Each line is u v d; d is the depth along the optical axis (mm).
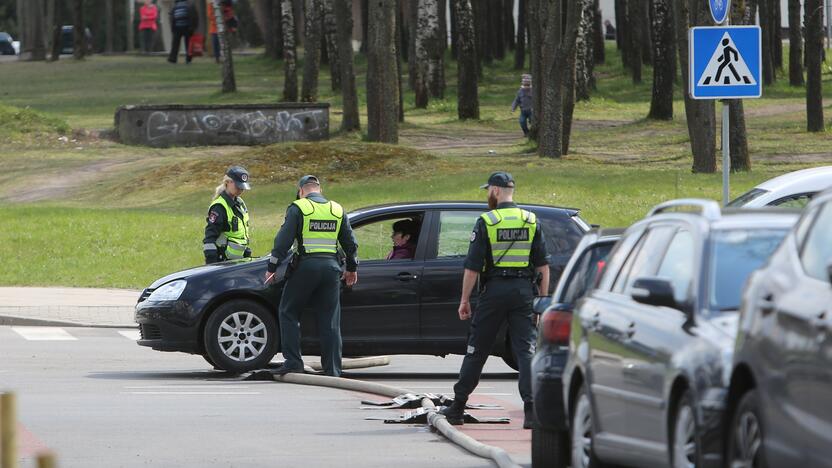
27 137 145250
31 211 101188
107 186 119125
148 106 145250
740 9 101438
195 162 118688
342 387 45688
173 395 43531
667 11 170375
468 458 31484
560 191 100125
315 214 46812
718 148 135250
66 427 36031
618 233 30656
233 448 32781
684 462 21688
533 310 32625
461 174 111250
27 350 58094
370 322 48562
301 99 172375
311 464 30531
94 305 73750
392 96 133375
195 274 49469
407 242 49375
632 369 23828
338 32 151375
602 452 25719
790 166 121875
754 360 19422
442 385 47719
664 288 22453
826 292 18047
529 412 35844
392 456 31734
